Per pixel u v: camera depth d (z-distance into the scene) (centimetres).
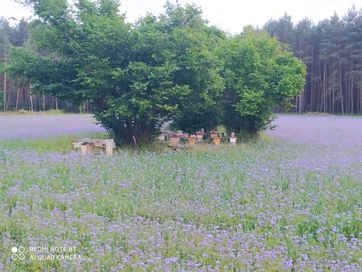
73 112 5300
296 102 6341
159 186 923
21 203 762
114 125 1645
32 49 1762
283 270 529
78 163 1138
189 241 611
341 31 5900
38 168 1054
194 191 876
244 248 586
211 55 1552
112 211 747
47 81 1612
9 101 5706
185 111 1653
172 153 1414
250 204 804
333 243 626
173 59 1505
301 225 682
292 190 902
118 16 1600
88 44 1509
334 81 5912
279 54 2225
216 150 1565
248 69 2022
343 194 881
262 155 1444
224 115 2041
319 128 2958
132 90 1465
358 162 1329
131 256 555
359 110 5953
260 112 2059
